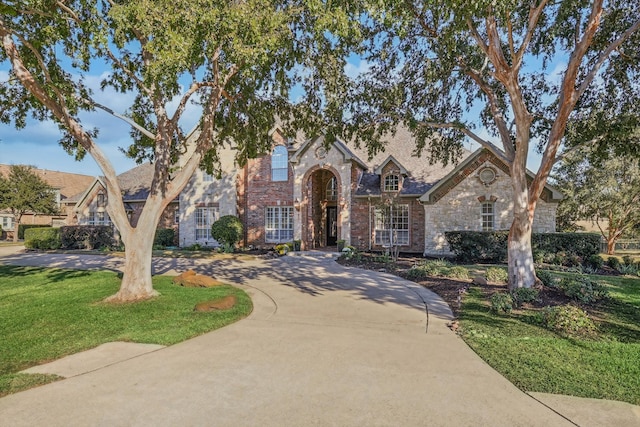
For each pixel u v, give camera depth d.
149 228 10.11
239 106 12.55
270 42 8.03
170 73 7.50
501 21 8.39
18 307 9.06
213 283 11.84
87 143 9.59
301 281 13.03
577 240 16.81
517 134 10.88
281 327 7.54
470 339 6.70
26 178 34.66
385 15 8.04
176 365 5.48
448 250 20.31
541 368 5.34
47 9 8.45
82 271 15.38
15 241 35.12
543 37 11.66
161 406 4.25
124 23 7.44
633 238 29.08
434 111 14.16
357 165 23.48
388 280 13.20
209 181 26.66
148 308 8.84
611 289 11.16
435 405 4.28
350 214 22.70
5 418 3.99
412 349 6.21
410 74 12.82
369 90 12.61
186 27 7.37
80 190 48.78
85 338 6.77
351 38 9.79
